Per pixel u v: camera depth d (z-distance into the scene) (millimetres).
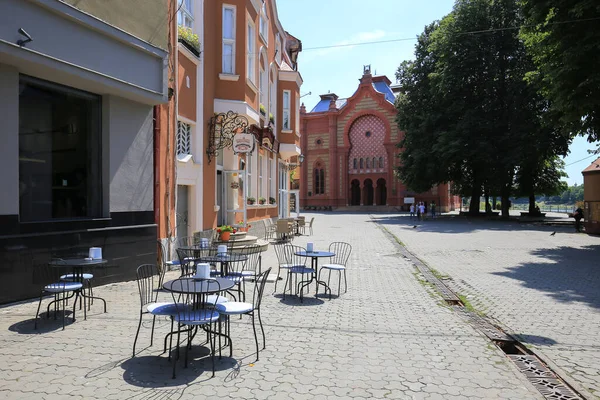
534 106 31953
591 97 14523
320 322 6289
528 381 4273
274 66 20812
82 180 8297
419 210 37312
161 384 4027
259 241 15320
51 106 7707
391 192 56469
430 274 10680
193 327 5184
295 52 28672
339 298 7941
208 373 4316
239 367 4500
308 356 4871
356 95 58625
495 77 32906
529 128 31031
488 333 5922
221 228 13062
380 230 24594
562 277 10234
